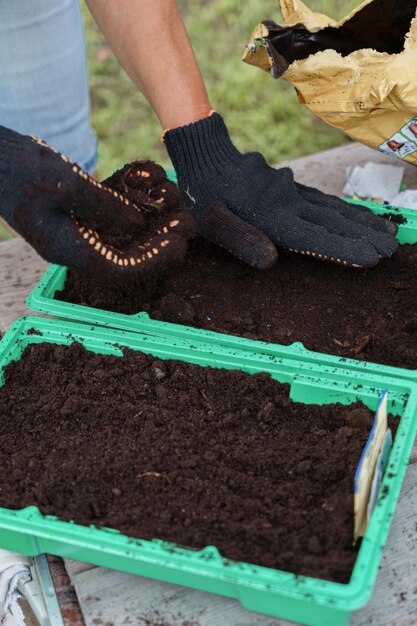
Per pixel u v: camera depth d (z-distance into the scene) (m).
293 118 3.12
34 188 1.17
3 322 1.68
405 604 1.11
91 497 1.17
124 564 1.12
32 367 1.43
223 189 1.49
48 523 1.12
